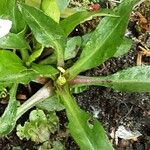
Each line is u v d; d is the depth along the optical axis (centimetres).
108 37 19
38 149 21
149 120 22
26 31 20
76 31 23
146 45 23
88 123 20
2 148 21
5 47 18
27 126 21
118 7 18
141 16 24
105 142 18
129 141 22
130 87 20
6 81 17
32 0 19
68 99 19
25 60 19
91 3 23
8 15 18
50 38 17
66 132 21
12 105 19
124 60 23
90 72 22
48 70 18
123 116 22
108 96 22
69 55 21
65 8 21
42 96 20
